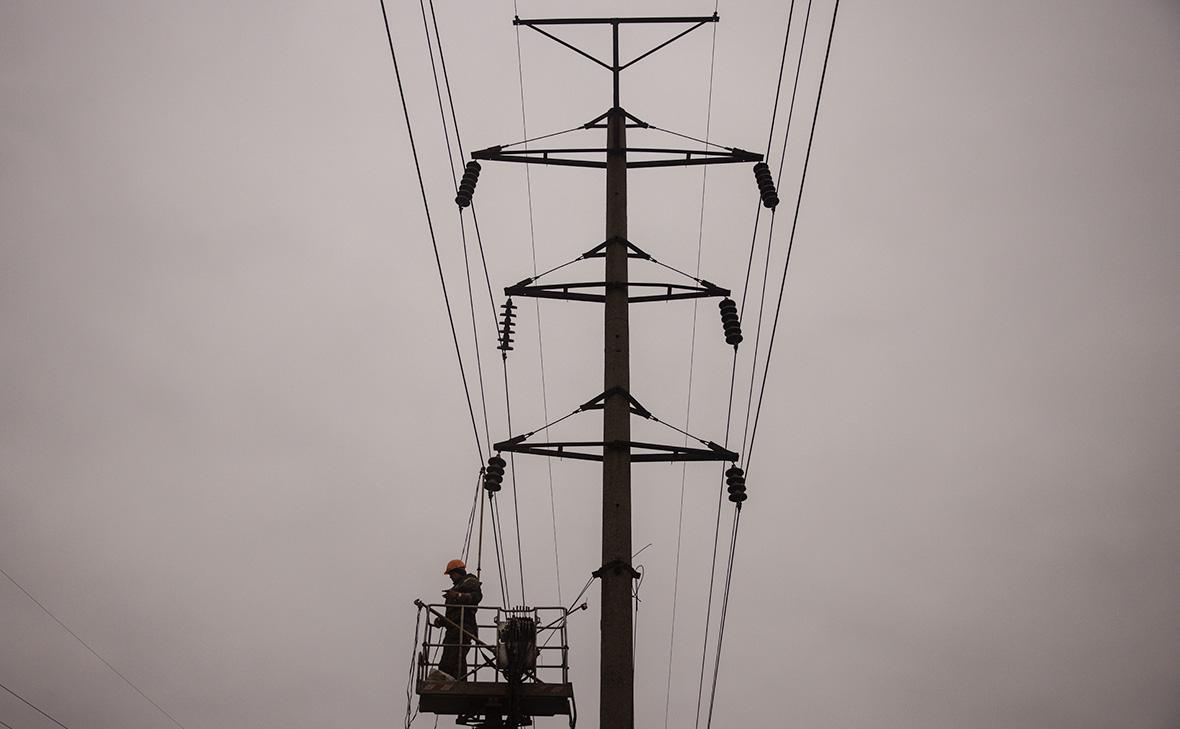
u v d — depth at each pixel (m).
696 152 15.43
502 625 14.01
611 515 12.95
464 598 14.63
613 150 15.45
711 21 15.87
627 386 13.80
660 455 13.62
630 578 12.67
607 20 15.97
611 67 16.02
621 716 11.83
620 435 13.45
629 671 12.11
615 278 14.49
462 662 13.91
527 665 13.73
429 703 13.90
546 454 13.52
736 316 14.80
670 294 14.84
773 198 14.64
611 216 14.94
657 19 15.94
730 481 14.14
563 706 13.87
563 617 14.09
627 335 14.21
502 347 17.47
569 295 14.59
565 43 15.98
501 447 13.47
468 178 14.73
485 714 14.01
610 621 12.34
